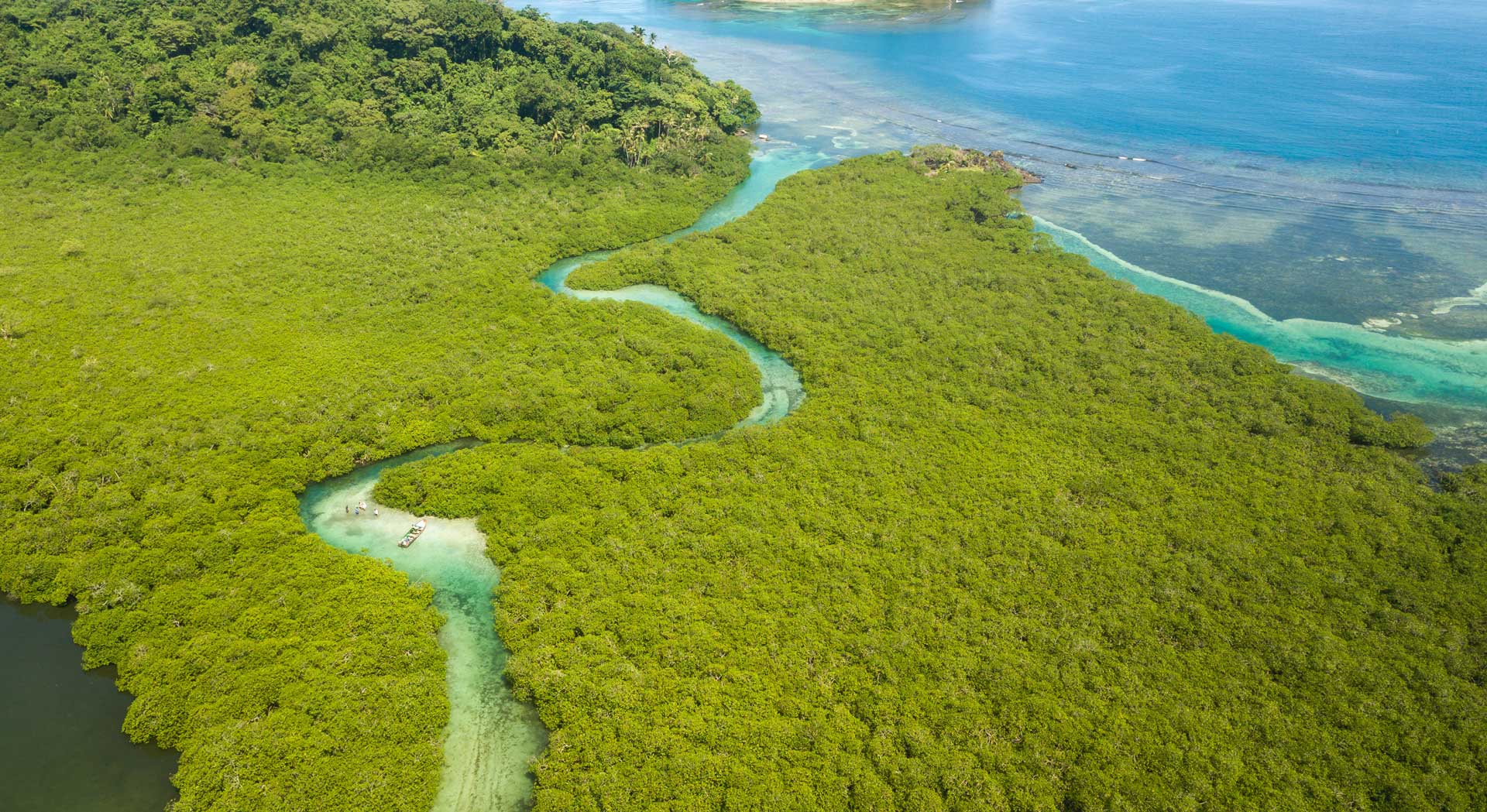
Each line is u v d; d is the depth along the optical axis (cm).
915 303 12725
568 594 7906
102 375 10800
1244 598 7625
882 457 9538
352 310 12456
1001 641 7300
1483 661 6950
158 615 7650
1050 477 9181
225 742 6512
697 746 6519
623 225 15538
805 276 13600
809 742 6531
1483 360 11400
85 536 8375
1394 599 7562
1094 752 6344
